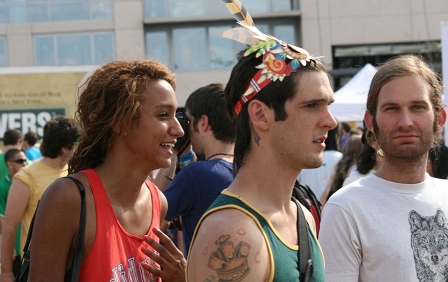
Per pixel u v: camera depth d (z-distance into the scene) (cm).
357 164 458
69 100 1338
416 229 256
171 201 330
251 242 180
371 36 2444
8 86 1330
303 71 194
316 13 2430
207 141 352
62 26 2411
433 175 469
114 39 2419
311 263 195
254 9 2455
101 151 236
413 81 262
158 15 2456
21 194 441
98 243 219
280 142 193
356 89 992
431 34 2441
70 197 216
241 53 204
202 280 182
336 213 258
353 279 253
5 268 447
